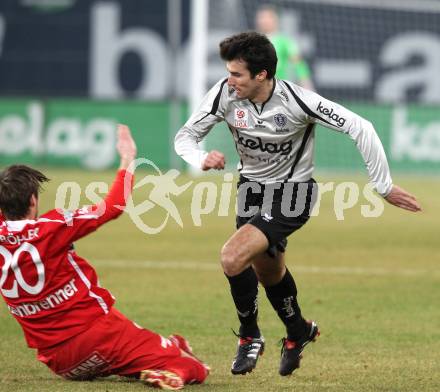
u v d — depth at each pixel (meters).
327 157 81.69
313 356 24.42
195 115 21.94
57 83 99.00
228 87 21.48
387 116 82.81
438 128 83.12
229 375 22.19
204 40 79.62
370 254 43.62
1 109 83.94
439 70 92.56
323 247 45.84
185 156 21.59
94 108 83.31
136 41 97.69
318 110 20.95
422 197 68.00
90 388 19.88
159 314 29.78
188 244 46.12
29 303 19.36
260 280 22.14
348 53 92.62
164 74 97.25
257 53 20.56
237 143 21.98
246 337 21.94
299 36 92.44
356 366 23.23
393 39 92.56
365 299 32.78
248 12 91.88
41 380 20.88
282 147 21.55
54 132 83.69
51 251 19.14
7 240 19.17
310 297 33.03
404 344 25.89
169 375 19.70
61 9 98.81
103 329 19.55
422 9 92.44
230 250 20.44
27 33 99.31
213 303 31.69
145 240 47.41
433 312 30.61
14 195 19.08
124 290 33.88
